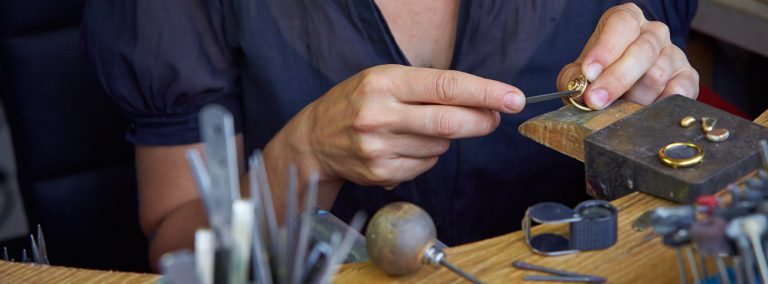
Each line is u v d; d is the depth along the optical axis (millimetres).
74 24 1200
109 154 1260
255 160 614
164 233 1064
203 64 1074
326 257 647
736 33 1320
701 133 810
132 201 1288
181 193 1092
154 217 1101
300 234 617
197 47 1070
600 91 885
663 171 776
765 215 616
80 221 1271
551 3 1099
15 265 782
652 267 724
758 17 1290
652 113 839
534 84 1123
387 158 909
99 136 1245
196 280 577
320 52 1080
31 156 1229
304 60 1087
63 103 1215
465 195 1136
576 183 1159
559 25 1111
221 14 1070
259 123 1120
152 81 1060
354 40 1077
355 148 908
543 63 1118
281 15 1073
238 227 580
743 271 635
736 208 628
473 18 1087
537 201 1159
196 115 1084
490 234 1172
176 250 1046
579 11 1116
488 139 1115
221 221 589
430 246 723
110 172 1270
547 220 734
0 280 768
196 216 1061
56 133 1225
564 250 743
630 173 797
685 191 766
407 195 1132
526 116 1121
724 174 771
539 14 1097
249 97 1112
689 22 1199
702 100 1202
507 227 1170
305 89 1098
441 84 872
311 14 1069
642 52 920
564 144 867
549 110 1130
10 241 1292
